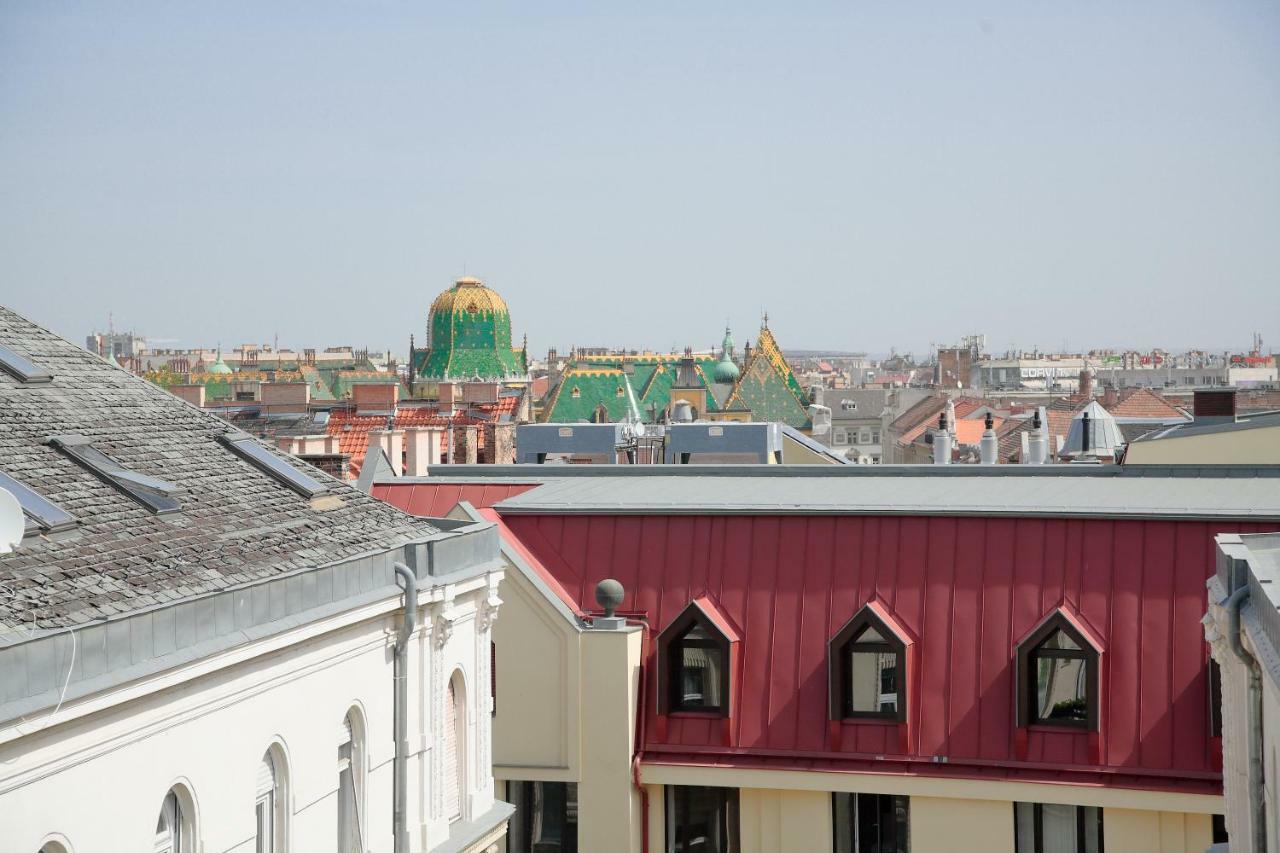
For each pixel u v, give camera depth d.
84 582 26.12
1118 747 41.72
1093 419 90.56
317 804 31.30
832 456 86.81
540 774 44.31
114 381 36.19
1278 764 26.92
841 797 43.72
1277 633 25.67
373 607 32.81
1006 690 42.81
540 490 52.50
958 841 42.47
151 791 26.09
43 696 23.16
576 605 46.81
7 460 29.36
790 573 45.56
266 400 126.69
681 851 44.81
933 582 44.28
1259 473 49.84
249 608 28.61
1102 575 43.28
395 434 84.62
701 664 45.19
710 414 194.25
